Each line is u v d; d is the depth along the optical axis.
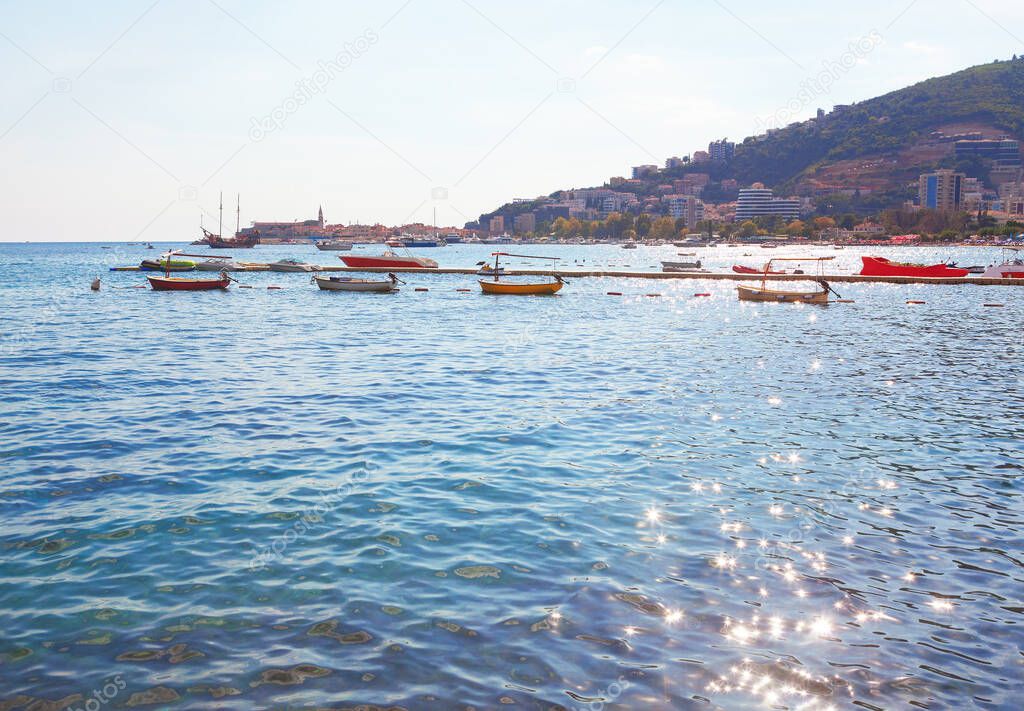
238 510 12.95
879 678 8.02
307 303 61.34
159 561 10.86
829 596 9.87
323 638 8.75
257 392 23.45
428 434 18.23
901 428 18.83
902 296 68.44
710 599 9.75
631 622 9.14
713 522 12.45
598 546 11.45
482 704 7.50
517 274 94.00
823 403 21.83
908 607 9.60
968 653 8.55
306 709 7.41
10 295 69.38
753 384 24.94
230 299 65.31
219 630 8.94
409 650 8.48
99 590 9.95
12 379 25.62
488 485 14.32
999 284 80.19
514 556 11.05
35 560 10.87
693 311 54.81
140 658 8.33
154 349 33.62
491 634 8.84
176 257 111.94
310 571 10.53
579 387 24.42
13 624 9.04
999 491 14.05
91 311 53.56
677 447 17.05
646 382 25.34
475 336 39.16
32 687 7.77
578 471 15.24
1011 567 10.80
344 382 25.30
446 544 11.49
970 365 29.17
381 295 70.56
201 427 18.88
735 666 8.21
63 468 15.30
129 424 19.16
